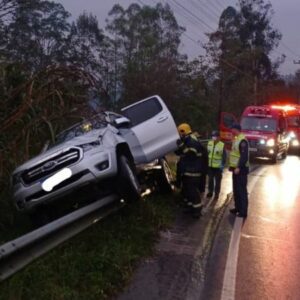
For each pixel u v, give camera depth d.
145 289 5.62
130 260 6.30
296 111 27.20
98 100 8.74
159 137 9.24
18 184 7.12
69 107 8.20
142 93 23.75
